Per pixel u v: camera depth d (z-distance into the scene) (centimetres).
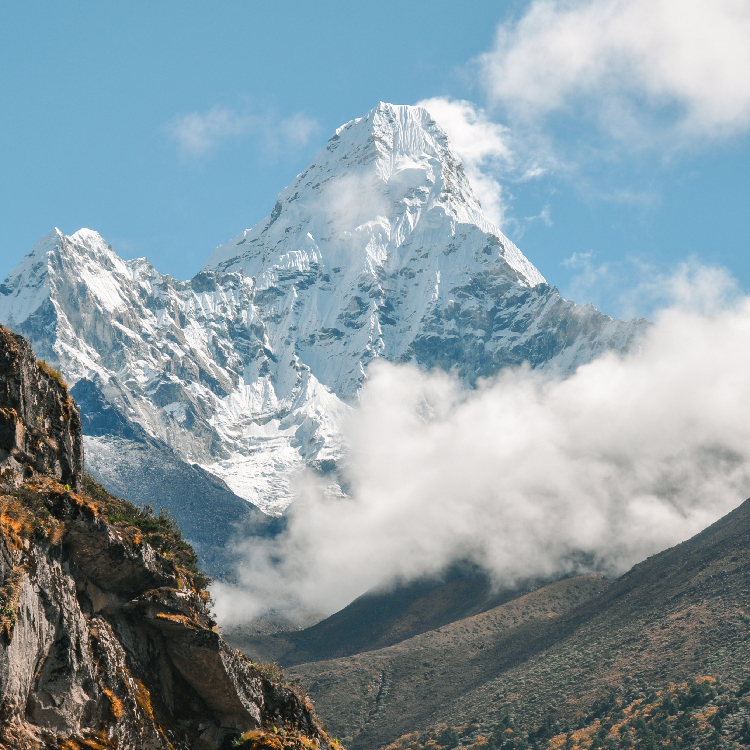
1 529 2114
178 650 2609
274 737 2806
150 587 2564
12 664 1983
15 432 2366
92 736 2177
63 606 2217
